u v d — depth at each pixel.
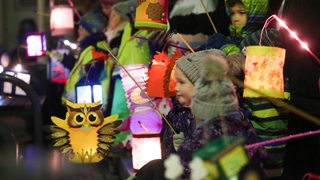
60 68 8.92
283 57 4.38
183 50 5.82
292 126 5.25
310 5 4.88
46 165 5.23
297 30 4.93
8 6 16.20
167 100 5.76
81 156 4.88
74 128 4.88
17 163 4.99
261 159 3.96
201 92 3.89
